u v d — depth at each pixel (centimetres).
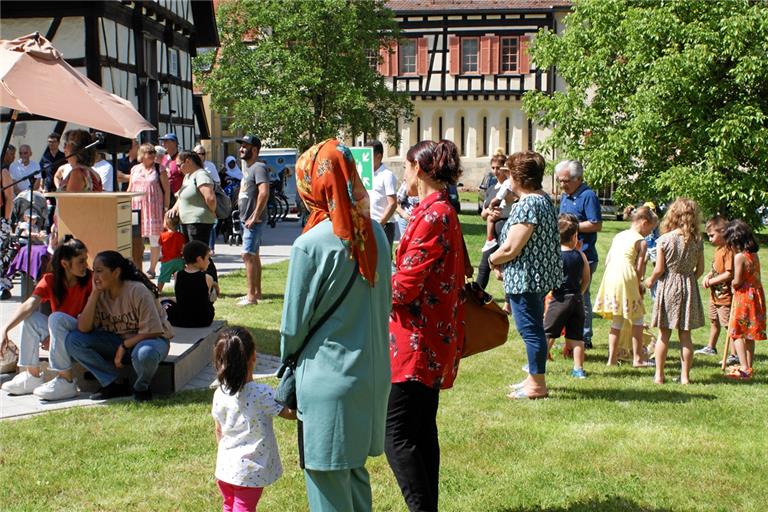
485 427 655
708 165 2883
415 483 454
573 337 831
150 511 495
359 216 384
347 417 384
